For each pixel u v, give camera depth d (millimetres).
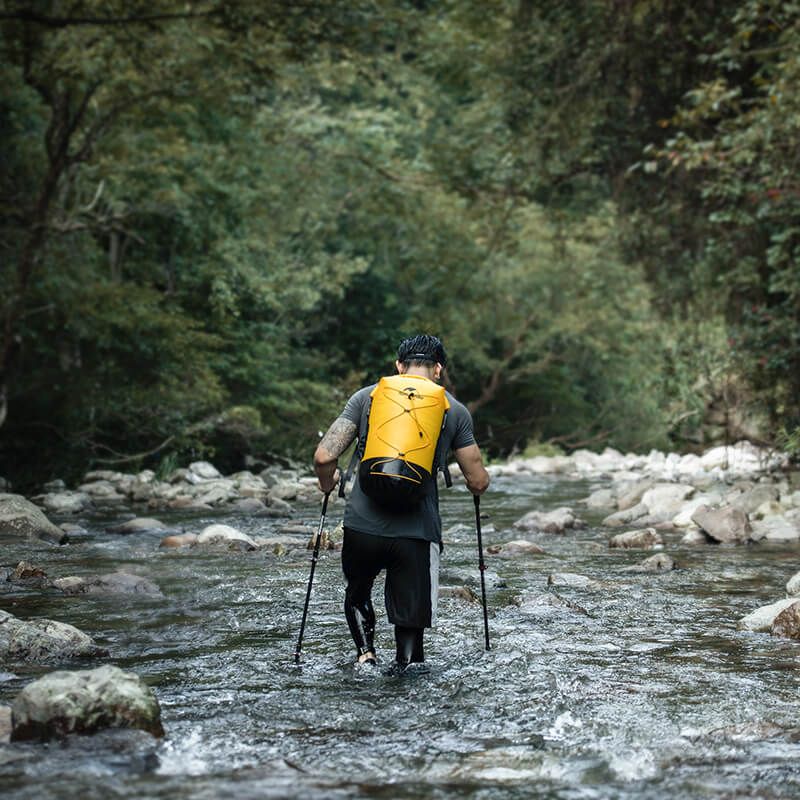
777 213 14719
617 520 11016
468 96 26141
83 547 8906
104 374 19688
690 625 5621
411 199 26219
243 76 19406
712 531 9359
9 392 18703
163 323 19516
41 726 3455
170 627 5605
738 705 4008
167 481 17109
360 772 3207
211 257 23438
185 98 19703
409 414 4469
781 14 14375
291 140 26078
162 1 17344
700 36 18500
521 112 21719
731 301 18656
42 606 6195
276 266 24484
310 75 24719
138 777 3123
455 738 3594
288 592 6660
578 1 19984
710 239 17703
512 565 7926
